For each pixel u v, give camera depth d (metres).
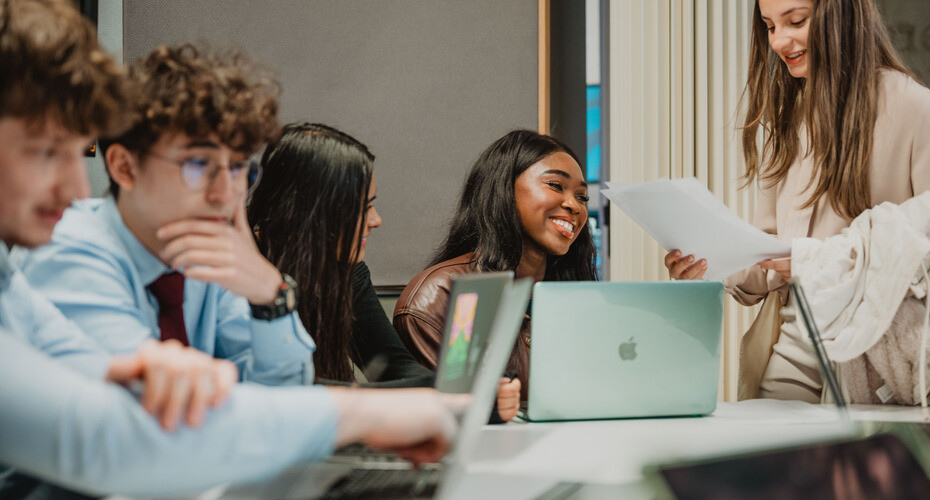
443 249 2.12
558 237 1.97
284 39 2.87
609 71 3.07
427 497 0.81
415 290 1.87
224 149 1.02
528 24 2.92
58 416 0.64
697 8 2.85
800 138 1.92
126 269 1.09
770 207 2.02
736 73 2.85
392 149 2.89
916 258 1.54
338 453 1.01
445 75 2.90
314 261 1.50
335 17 2.88
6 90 0.67
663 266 2.83
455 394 1.02
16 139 0.70
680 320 1.39
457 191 2.90
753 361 1.92
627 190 1.61
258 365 1.19
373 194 1.67
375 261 2.89
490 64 2.91
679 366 1.39
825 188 1.75
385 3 2.88
